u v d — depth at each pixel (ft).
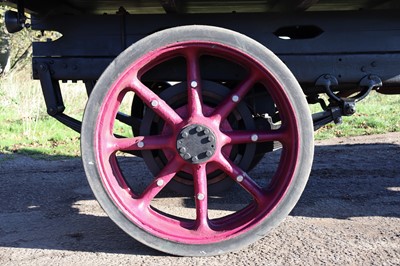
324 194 13.65
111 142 9.30
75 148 22.17
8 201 13.55
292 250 9.58
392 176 15.69
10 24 10.18
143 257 9.35
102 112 8.86
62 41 10.23
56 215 12.18
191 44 8.85
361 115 30.73
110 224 11.39
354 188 14.28
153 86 11.23
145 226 9.02
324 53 10.00
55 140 24.22
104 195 8.93
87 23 10.18
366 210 12.15
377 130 25.67
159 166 10.16
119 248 9.85
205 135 9.12
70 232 10.88
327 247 9.71
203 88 9.87
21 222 11.66
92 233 10.79
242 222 9.21
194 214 12.21
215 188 10.22
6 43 52.95
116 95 8.97
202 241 9.02
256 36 10.07
